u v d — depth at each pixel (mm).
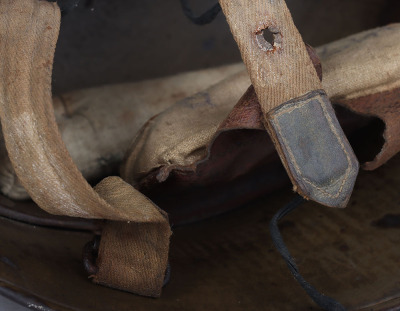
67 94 324
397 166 314
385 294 259
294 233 299
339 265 278
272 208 315
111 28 433
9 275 236
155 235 252
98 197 229
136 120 323
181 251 292
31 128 224
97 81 410
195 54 428
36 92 228
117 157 317
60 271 255
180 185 286
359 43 299
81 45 424
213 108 298
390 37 297
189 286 269
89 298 245
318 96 240
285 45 242
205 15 307
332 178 238
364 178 313
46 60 235
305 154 236
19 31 237
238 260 287
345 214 301
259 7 243
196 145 278
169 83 338
